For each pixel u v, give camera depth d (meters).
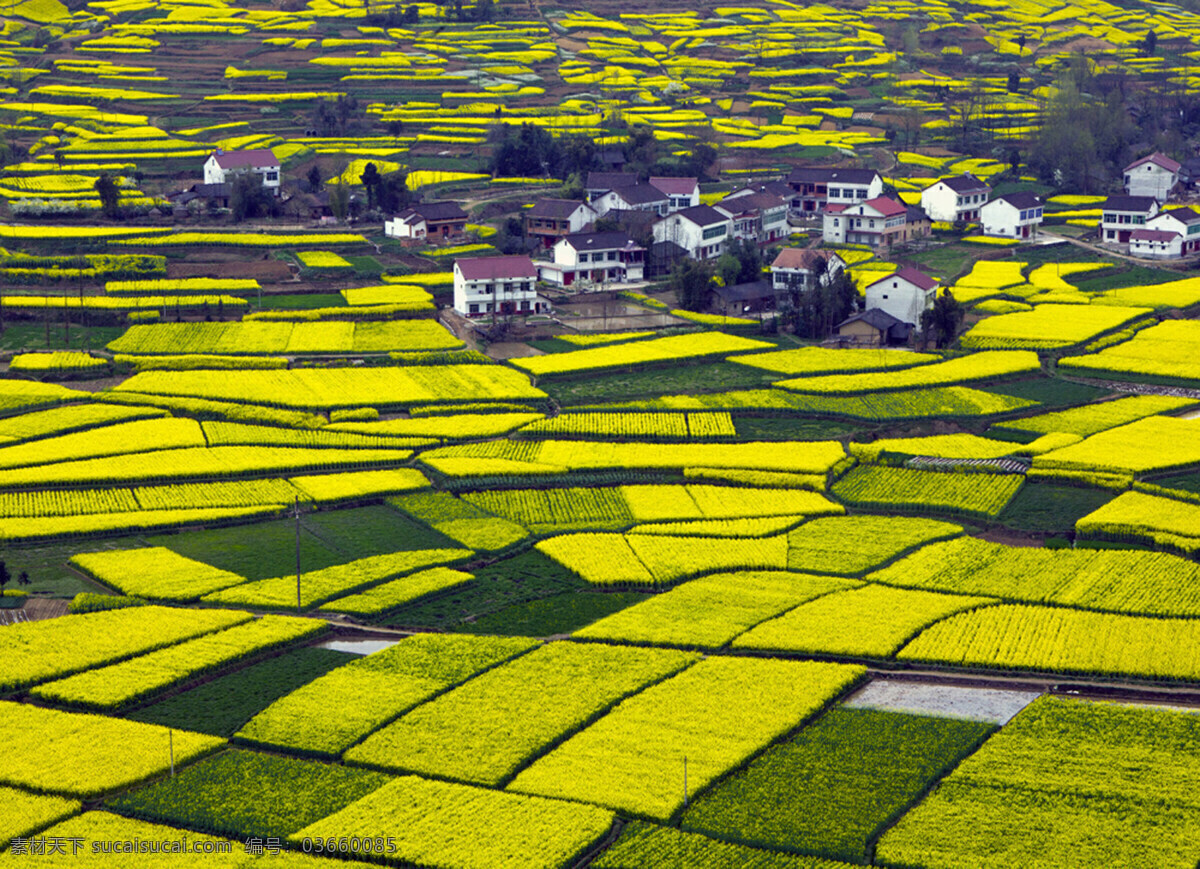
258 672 83.56
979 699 80.19
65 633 87.12
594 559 101.88
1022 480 117.88
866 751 73.50
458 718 76.19
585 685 80.44
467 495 115.94
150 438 125.81
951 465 121.12
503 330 163.50
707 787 69.69
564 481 119.00
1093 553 101.69
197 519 108.31
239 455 122.25
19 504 110.06
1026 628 88.31
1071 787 69.12
